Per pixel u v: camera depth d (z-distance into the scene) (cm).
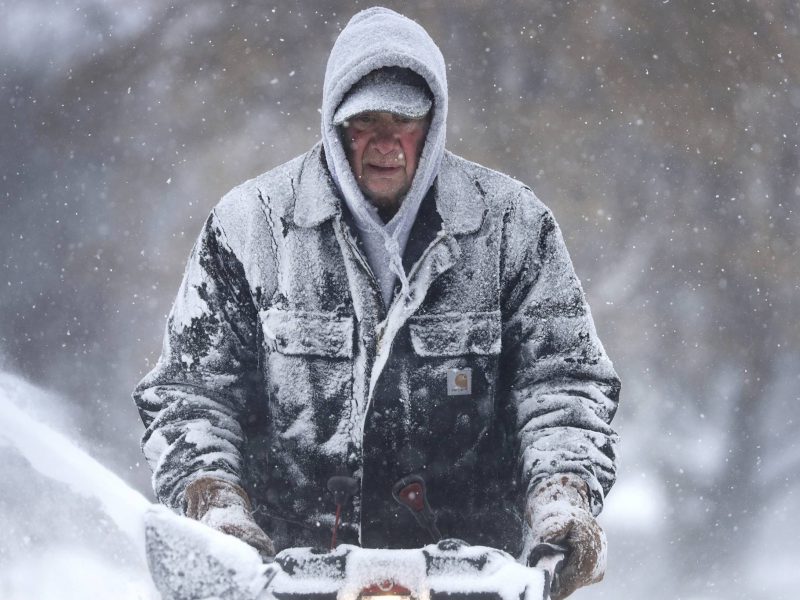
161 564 725
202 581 721
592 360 1150
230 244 1149
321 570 870
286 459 1130
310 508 1130
